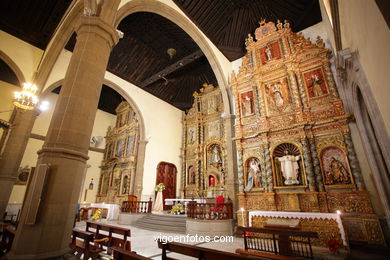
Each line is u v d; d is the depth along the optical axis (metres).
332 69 9.67
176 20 11.17
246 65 12.63
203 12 11.64
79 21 5.68
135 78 16.00
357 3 3.78
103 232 10.08
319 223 7.46
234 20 12.79
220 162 15.63
